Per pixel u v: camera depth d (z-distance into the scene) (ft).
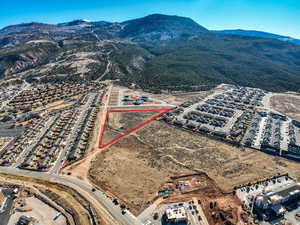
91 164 304.30
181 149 348.18
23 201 230.68
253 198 239.50
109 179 271.49
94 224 201.67
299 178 278.05
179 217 206.69
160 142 370.73
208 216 214.69
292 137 387.14
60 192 246.68
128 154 331.98
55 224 203.92
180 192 249.14
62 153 336.29
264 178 275.80
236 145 363.56
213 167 299.38
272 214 218.79
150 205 228.43
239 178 275.59
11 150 345.31
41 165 295.48
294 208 228.02
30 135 394.73
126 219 209.36
